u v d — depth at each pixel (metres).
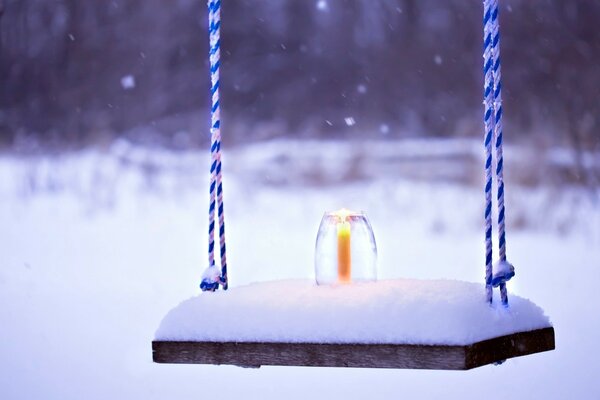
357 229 3.92
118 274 9.16
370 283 3.85
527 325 3.64
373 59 25.36
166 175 17.08
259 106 25.36
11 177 17.02
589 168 13.52
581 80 19.98
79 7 25.30
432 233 11.41
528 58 21.23
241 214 13.30
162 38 25.44
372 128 23.89
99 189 15.58
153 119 24.27
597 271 8.71
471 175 15.00
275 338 3.52
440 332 3.37
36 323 7.10
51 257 10.29
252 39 26.03
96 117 24.23
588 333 6.33
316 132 24.31
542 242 10.55
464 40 24.81
